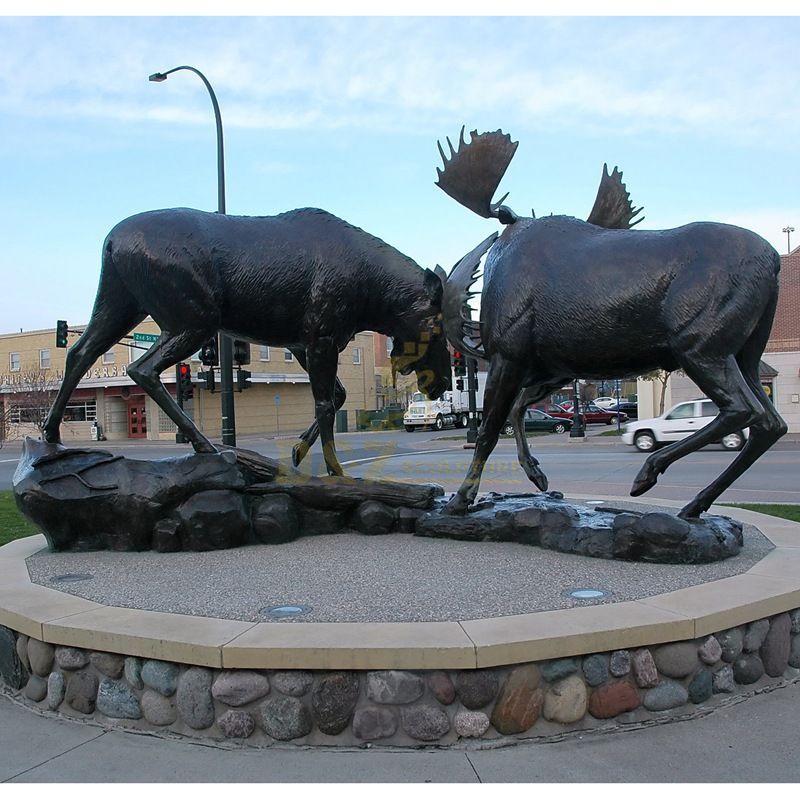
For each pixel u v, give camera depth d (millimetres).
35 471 5625
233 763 3129
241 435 37469
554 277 5164
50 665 3729
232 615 3775
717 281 4578
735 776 2939
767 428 4750
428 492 6109
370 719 3223
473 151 5738
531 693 3266
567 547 5109
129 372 5746
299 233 6031
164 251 5590
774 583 4082
